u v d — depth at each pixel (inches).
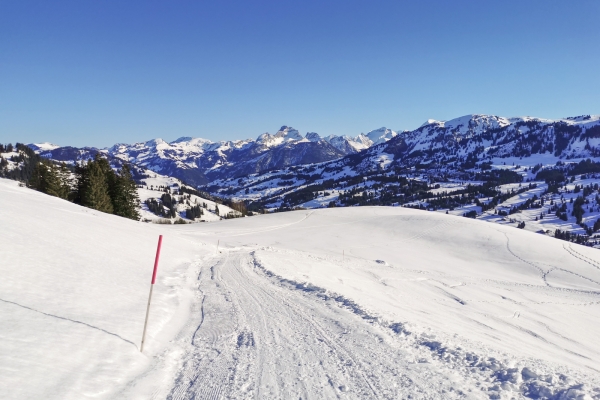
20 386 197.6
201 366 272.7
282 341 323.9
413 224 2314.2
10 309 307.6
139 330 330.3
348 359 277.9
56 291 385.7
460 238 1994.3
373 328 354.9
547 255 1710.1
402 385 231.5
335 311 430.9
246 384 237.8
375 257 1581.0
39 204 1040.8
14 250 490.6
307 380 242.4
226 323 385.4
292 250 1510.8
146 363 270.5
